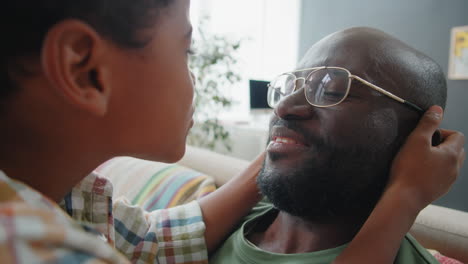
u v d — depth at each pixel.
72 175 0.38
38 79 0.30
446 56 3.13
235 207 0.74
